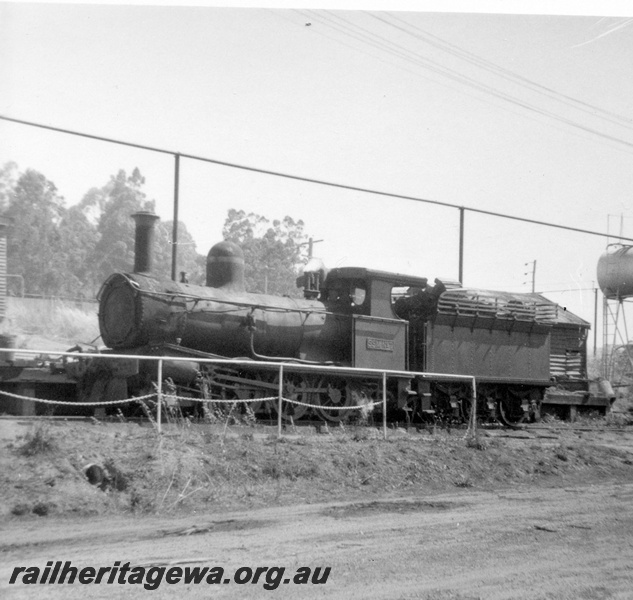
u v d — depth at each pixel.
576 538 9.35
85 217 58.50
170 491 10.66
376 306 19.47
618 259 36.28
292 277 52.00
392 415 20.47
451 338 20.88
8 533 8.65
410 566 7.85
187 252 64.12
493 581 7.47
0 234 24.16
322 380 18.28
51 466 10.30
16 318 37.59
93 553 7.87
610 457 16.53
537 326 23.09
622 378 39.38
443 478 13.55
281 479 11.99
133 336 16.14
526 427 22.61
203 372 16.33
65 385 16.31
